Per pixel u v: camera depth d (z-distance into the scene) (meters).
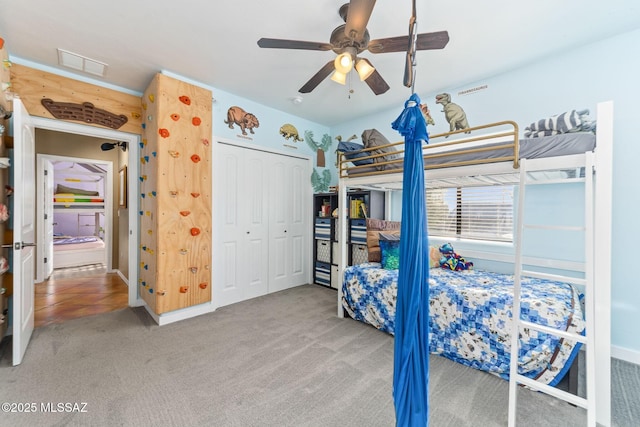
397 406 1.18
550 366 1.80
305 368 2.01
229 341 2.43
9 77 2.39
